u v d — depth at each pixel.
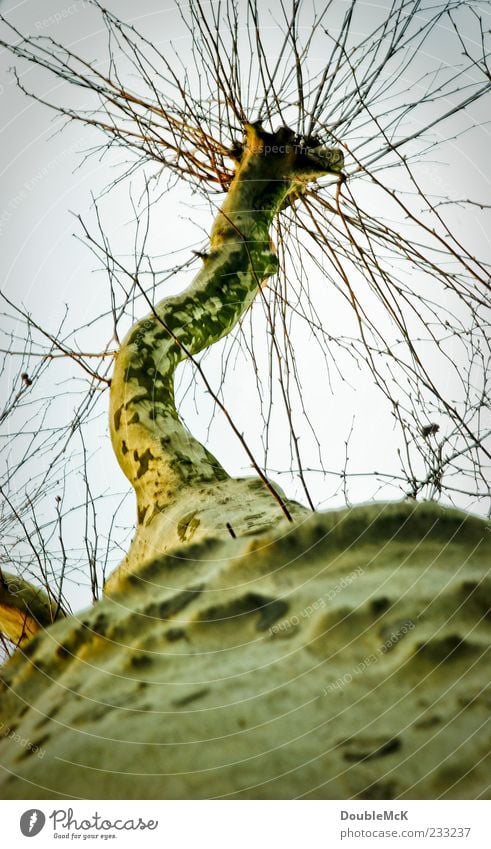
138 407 3.89
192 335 4.41
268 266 4.94
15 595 4.68
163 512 3.33
